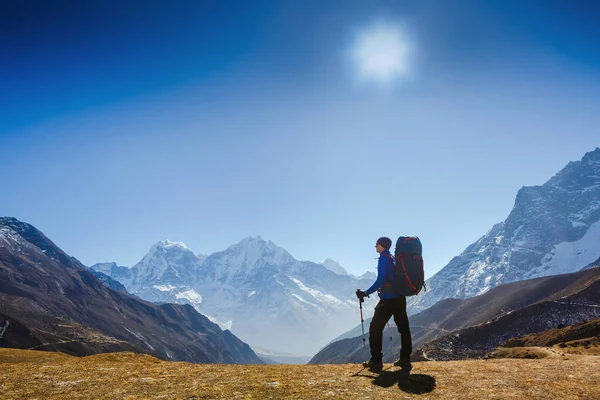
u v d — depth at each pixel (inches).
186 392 317.7
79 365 467.5
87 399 299.0
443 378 360.2
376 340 430.0
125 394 313.0
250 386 337.4
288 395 306.3
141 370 431.8
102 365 475.2
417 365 451.8
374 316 438.6
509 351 2172.7
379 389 323.6
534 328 7440.9
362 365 452.1
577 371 383.9
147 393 316.5
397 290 427.2
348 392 313.7
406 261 422.3
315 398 297.0
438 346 7347.4
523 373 380.5
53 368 436.1
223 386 339.0
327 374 396.8
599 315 7224.4
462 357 6688.0
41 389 328.2
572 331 4256.9
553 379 346.6
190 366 481.4
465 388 321.1
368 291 437.1
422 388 325.1
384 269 429.4
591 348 1964.8
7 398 299.3
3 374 391.2
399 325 436.5
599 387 313.1
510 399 286.5
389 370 413.7
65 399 298.7
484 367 422.9
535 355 1747.0
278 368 448.8
